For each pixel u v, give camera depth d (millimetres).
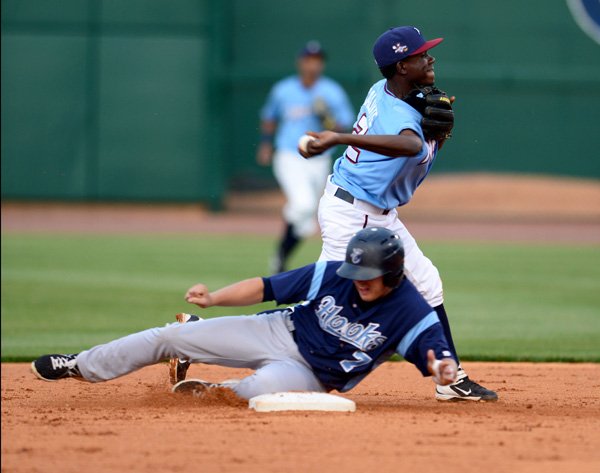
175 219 85875
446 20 89312
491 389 25203
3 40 87375
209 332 20312
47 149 88250
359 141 19094
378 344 19641
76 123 88188
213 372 28031
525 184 93188
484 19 89250
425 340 19266
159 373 27297
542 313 41375
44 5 87125
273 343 20328
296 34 89938
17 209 87938
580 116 91312
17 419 19391
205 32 87938
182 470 15508
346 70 88875
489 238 75812
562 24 89375
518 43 89625
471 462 16141
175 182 89188
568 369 29047
